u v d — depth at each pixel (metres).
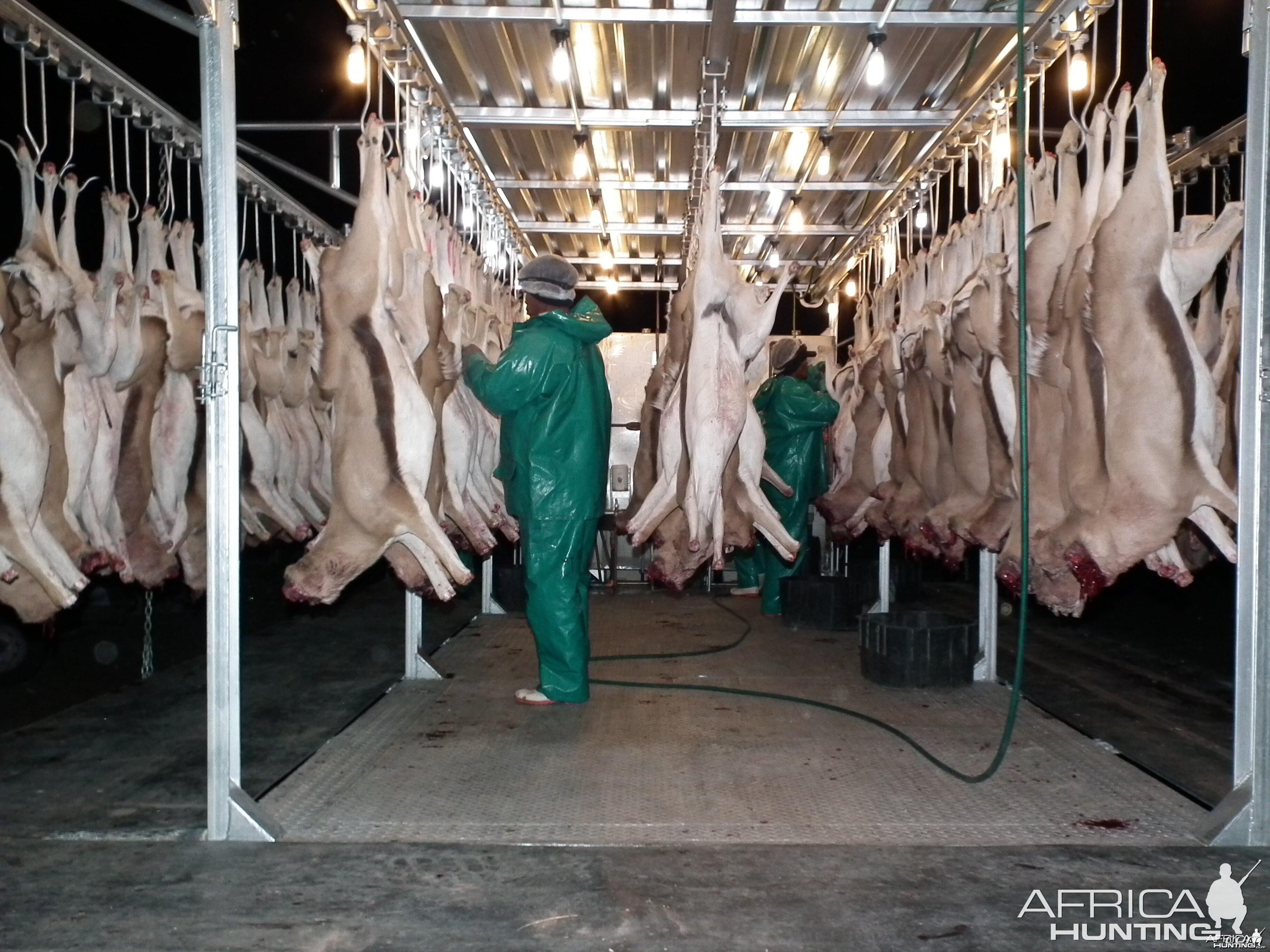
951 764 4.21
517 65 5.16
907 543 6.55
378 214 4.33
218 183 3.40
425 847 3.32
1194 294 4.07
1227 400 5.08
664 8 4.48
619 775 4.07
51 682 6.32
